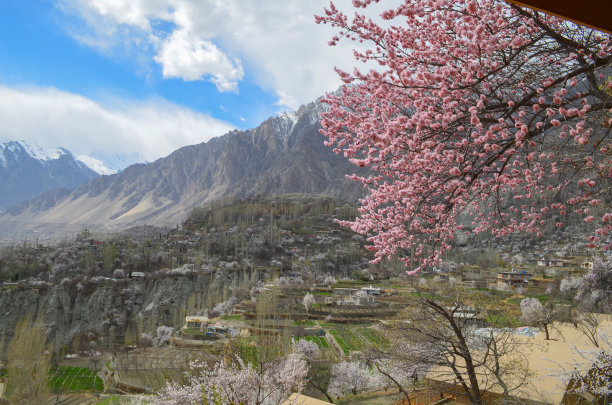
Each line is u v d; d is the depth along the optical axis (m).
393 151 6.42
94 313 133.38
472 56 5.82
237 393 11.66
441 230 7.91
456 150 6.11
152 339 96.00
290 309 89.69
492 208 7.81
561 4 2.04
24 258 169.12
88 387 61.78
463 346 13.52
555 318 21.97
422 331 14.36
